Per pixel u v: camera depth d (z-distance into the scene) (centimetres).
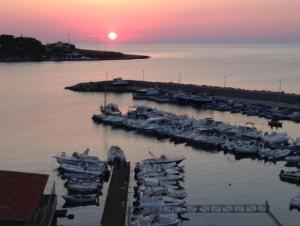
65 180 7794
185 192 7000
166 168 7906
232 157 9362
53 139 10894
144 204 6294
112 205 6253
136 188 7062
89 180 7506
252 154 9419
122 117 12588
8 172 5722
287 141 10156
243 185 7631
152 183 7119
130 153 9681
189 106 15625
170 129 11031
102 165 8150
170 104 16075
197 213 6319
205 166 8731
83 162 8281
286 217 6253
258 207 6450
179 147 10156
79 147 10188
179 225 5966
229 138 10250
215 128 11075
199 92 16975
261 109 14025
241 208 6438
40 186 5447
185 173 8262
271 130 11831
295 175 7812
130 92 18838
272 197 7038
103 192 7262
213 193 7212
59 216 6366
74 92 18875
